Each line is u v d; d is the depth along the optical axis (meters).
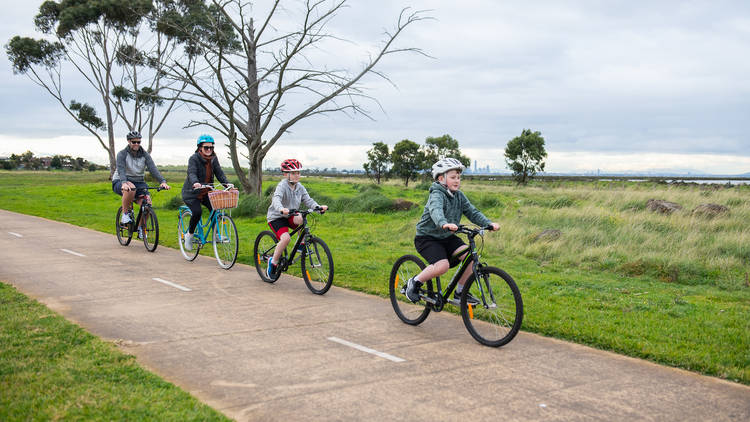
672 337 5.47
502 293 5.07
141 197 11.31
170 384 3.96
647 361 4.77
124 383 3.96
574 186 34.59
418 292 5.82
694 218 13.35
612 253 10.77
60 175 86.69
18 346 4.73
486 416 3.57
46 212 22.11
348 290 7.83
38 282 7.93
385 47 24.89
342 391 3.98
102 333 5.39
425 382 4.18
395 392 3.97
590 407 3.75
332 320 6.09
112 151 51.59
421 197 28.92
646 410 3.71
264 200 21.83
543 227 13.78
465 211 5.59
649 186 26.84
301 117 25.33
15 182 56.06
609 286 8.30
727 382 4.27
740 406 3.80
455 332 5.67
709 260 9.82
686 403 3.84
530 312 6.48
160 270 9.20
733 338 5.43
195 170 9.60
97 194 35.84
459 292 5.57
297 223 7.75
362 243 13.45
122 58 43.09
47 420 3.33
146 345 5.04
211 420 3.38
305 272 7.70
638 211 16.11
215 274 8.94
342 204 22.77
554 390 4.05
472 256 5.31
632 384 4.20
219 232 9.55
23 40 45.41
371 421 3.47
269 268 7.95
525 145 43.41
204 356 4.75
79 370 4.17
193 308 6.55
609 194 20.75
